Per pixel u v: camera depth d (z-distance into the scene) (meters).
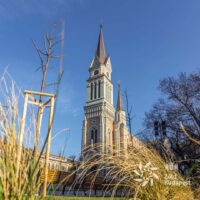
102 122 50.56
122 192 2.52
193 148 12.96
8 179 1.11
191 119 17.95
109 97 57.75
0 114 1.21
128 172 2.46
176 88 19.36
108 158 2.50
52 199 1.46
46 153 1.32
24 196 1.13
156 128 9.03
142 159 2.59
